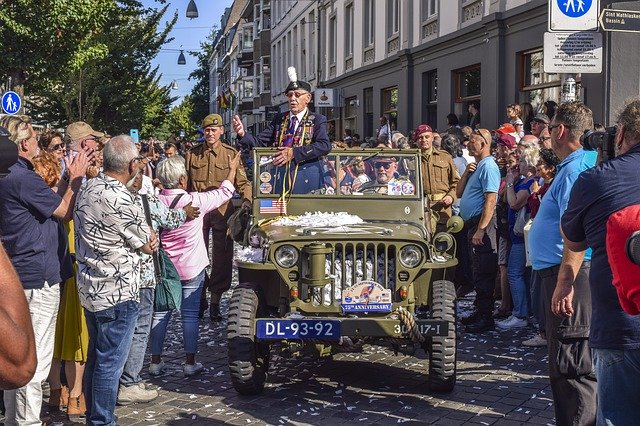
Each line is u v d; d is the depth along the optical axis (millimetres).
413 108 20953
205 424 5379
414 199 6770
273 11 45469
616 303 3404
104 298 4672
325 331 5512
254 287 5969
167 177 6461
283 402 5828
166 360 7168
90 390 4898
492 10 15742
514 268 8172
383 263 5766
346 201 6762
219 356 7309
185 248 6539
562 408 4469
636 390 3410
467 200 8062
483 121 16297
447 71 18484
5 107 17859
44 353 4895
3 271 1755
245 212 7016
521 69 14961
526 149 7691
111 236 4660
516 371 6602
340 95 26328
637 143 3535
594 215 3500
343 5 27906
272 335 5582
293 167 6844
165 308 6113
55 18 19672
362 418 5441
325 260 5727
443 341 5758
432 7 19688
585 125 4477
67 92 31547
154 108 44281
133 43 33312
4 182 4629
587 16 7879
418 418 5430
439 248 6086
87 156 5066
